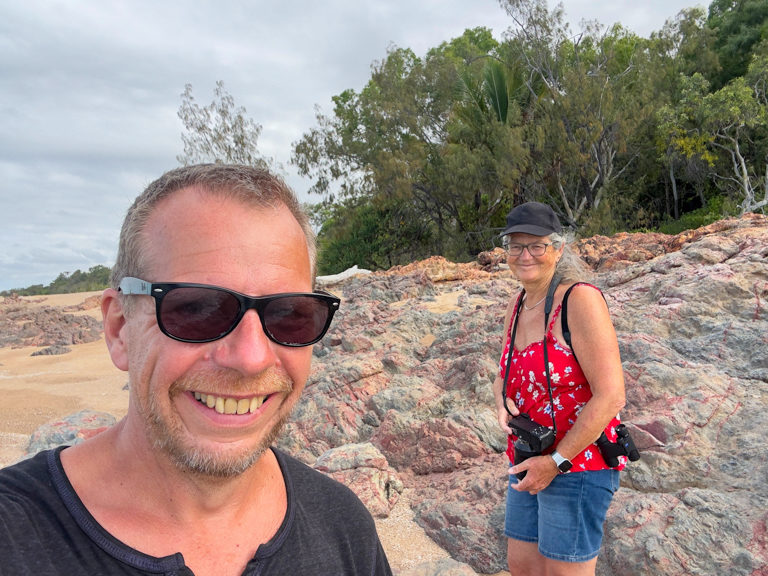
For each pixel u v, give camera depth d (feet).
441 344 15.85
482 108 51.44
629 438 5.02
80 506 1.76
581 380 4.99
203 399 1.90
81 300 57.21
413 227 56.85
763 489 7.46
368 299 27.53
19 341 39.32
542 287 5.41
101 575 1.68
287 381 2.00
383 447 11.00
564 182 52.08
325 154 54.49
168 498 1.88
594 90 45.19
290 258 2.03
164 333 1.83
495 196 50.11
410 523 9.01
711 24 59.57
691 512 7.20
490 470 9.52
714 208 45.70
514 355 5.50
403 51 60.90
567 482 4.88
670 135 46.06
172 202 1.94
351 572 2.17
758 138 47.03
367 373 13.32
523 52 51.11
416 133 51.75
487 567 7.96
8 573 1.56
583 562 4.90
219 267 1.88
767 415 8.68
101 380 24.98
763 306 12.39
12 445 14.02
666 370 9.78
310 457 11.71
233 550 1.97
